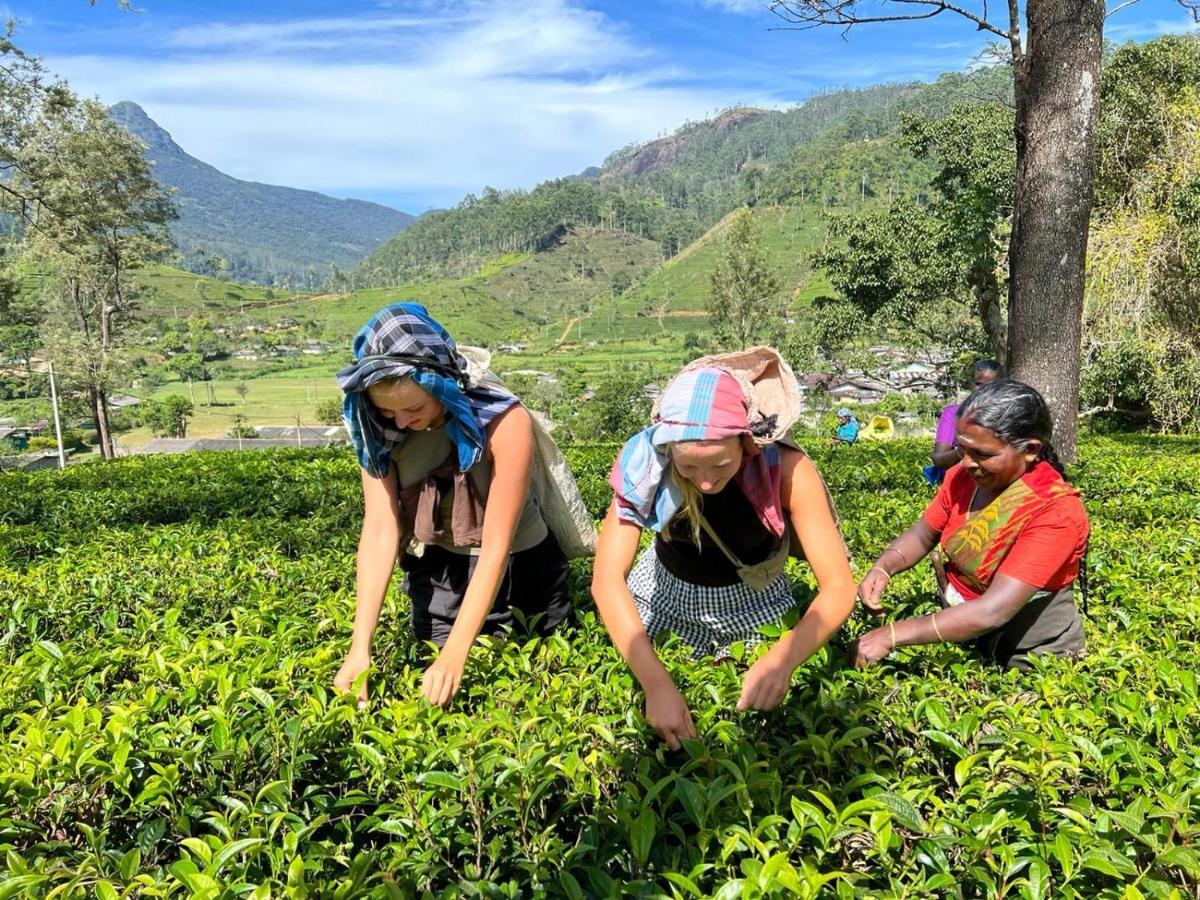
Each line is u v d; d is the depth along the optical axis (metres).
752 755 2.16
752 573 2.76
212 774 2.15
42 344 34.59
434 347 2.59
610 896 1.74
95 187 30.27
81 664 2.88
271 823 1.97
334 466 10.47
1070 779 2.22
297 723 2.19
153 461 12.85
